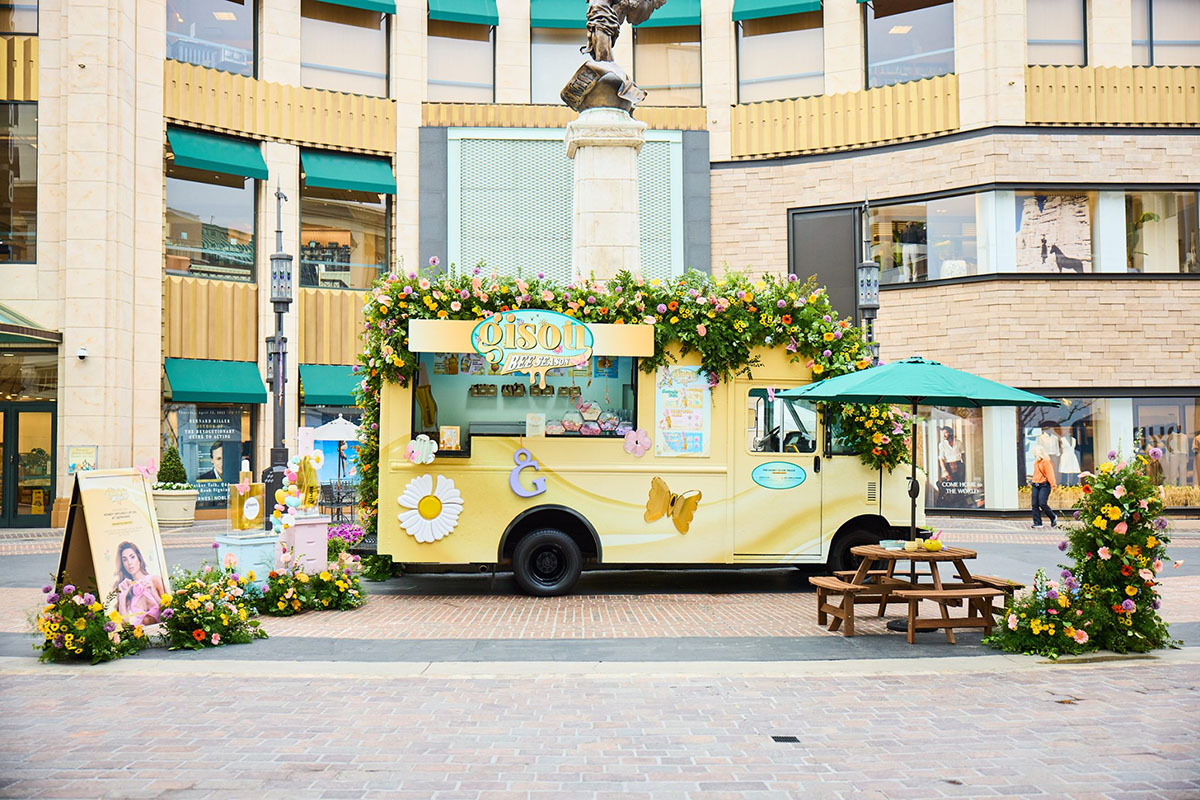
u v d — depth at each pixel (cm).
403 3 2609
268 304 2436
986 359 2333
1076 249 2355
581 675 749
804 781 508
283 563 1043
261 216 2447
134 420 2205
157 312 2255
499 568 1217
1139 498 830
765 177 2602
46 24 2159
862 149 2512
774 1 2580
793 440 1205
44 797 484
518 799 482
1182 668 771
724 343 1173
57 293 2128
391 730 602
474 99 2684
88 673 762
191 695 691
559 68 2725
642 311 1179
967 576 911
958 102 2398
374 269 2595
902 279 2472
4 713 643
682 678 741
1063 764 534
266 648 856
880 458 1208
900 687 712
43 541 1838
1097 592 830
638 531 1175
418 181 2594
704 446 1189
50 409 2145
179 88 2312
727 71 2639
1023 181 2336
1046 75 2355
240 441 2398
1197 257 2370
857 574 927
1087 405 2322
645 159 2611
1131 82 2364
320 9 2552
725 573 1395
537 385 1187
